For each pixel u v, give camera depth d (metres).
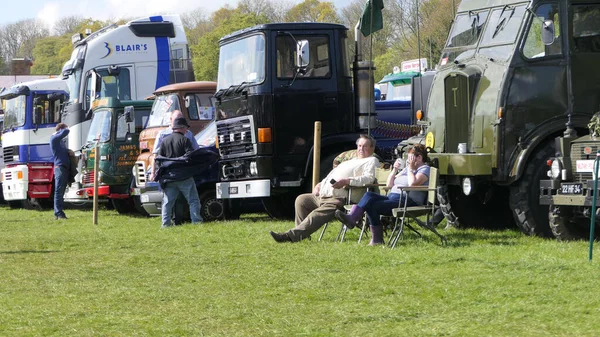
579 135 13.65
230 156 18.52
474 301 8.51
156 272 11.48
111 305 9.20
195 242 14.75
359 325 7.75
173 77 29.22
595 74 13.51
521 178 13.23
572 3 13.54
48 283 10.87
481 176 13.70
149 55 28.92
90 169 24.62
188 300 9.30
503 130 13.32
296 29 18.02
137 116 24.53
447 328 7.45
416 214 12.54
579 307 8.00
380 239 12.96
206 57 55.34
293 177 17.89
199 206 18.48
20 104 29.34
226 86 18.75
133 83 28.67
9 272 11.98
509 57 13.43
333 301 8.91
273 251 12.82
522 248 11.88
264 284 10.09
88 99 28.22
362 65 18.31
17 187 29.08
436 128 15.13
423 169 12.76
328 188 13.95
